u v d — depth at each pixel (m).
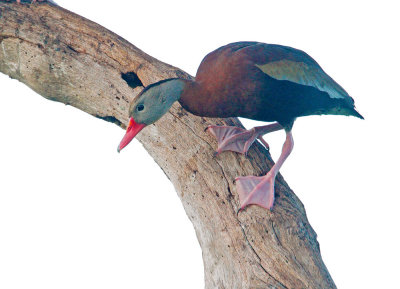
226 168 12.02
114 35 13.23
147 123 11.79
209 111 11.73
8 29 13.02
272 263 11.12
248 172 12.02
